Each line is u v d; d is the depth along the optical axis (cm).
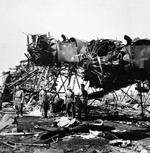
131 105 2873
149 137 1161
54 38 2011
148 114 2197
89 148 930
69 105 1614
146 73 1498
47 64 2028
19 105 1794
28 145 965
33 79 2730
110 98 3156
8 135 1149
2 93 2672
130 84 1745
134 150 930
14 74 2997
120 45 1552
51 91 2125
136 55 1466
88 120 1605
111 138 1078
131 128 1355
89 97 1962
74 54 1955
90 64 1583
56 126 1266
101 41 1605
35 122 1495
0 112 2006
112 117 1788
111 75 1559
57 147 941
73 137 1090
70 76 2009
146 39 1474
